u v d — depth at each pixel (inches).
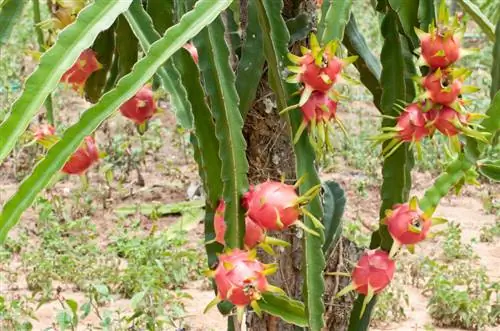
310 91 60.1
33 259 211.5
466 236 250.5
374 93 83.9
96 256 217.2
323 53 59.5
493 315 193.9
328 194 81.6
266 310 67.5
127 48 79.1
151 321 166.2
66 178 280.1
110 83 85.0
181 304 182.9
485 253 240.1
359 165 294.2
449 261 232.2
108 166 203.0
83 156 75.3
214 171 63.4
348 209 265.9
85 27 55.6
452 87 61.4
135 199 265.1
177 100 61.6
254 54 68.5
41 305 181.6
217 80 61.6
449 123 62.2
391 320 195.8
